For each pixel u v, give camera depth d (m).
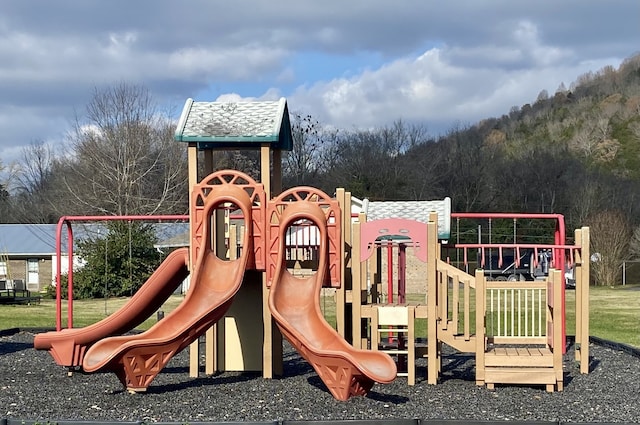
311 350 8.80
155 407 8.52
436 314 10.13
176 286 11.53
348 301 10.48
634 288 41.94
